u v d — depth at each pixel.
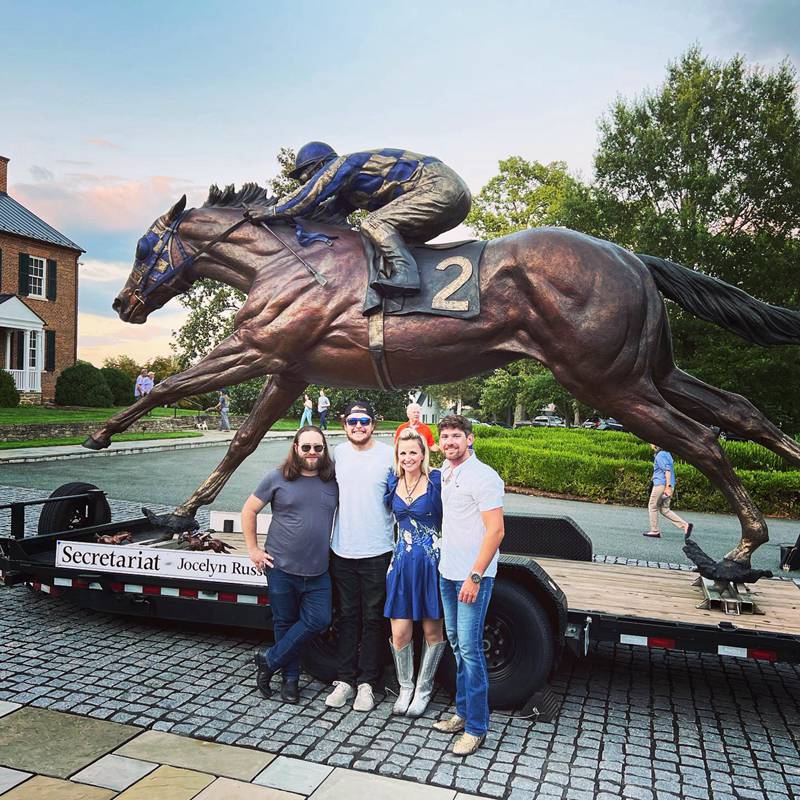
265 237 4.75
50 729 3.36
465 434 3.42
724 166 21.00
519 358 4.50
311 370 4.68
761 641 3.59
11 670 4.07
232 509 9.95
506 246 4.40
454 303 4.31
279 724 3.51
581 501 12.56
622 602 4.11
